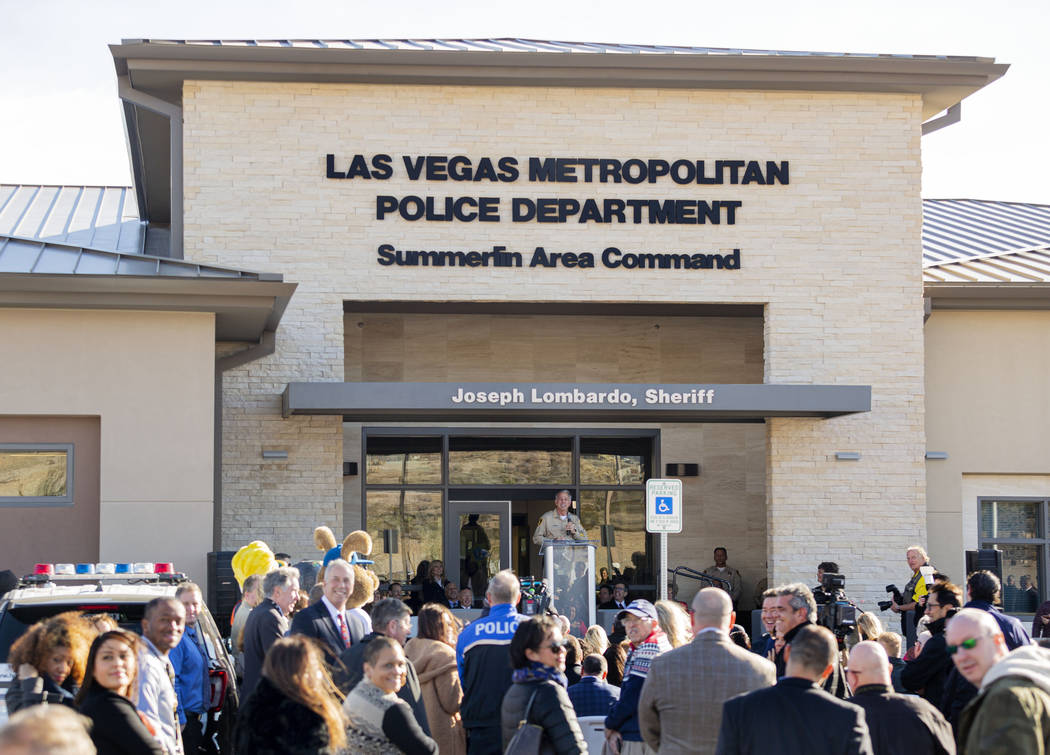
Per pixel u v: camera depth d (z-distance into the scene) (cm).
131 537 1554
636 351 2261
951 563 2003
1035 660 549
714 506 2305
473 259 1864
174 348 1578
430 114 1875
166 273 1538
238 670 1112
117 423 1562
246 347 1803
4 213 2559
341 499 1825
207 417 1577
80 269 1536
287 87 1850
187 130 1830
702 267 1903
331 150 1853
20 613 932
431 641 895
